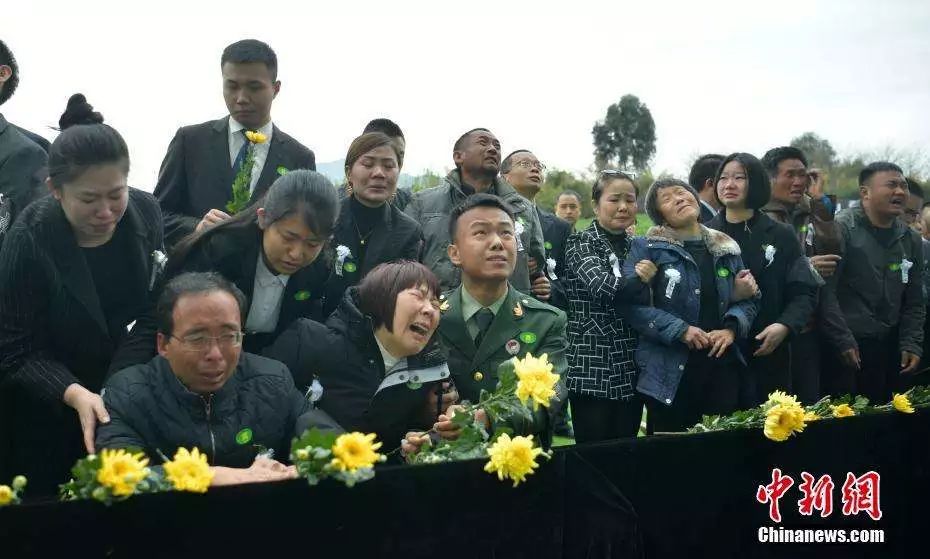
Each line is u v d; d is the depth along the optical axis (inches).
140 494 90.9
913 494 158.4
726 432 134.0
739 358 183.8
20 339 122.6
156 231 135.3
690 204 186.7
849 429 149.3
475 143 192.5
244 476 101.7
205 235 129.8
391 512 103.5
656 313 180.9
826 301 212.2
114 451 90.4
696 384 182.9
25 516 86.4
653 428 186.1
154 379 113.5
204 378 111.0
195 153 170.4
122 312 132.0
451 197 190.4
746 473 136.4
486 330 146.9
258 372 119.0
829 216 221.8
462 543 108.4
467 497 108.6
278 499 97.0
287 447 118.3
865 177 228.1
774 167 217.6
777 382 195.2
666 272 183.0
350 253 160.1
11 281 121.3
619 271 186.4
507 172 231.9
